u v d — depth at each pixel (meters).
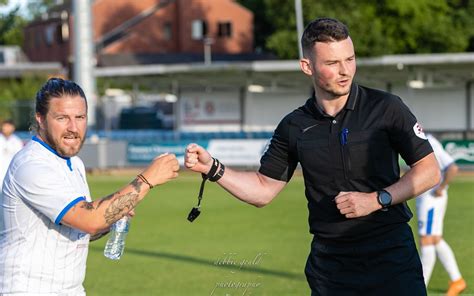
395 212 4.71
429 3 42.41
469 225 14.36
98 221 4.07
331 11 40.16
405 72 32.78
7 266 4.18
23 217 4.18
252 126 35.91
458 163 24.97
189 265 10.95
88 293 9.14
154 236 13.91
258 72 33.31
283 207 18.14
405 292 4.70
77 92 4.22
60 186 4.12
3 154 14.94
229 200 19.92
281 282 9.38
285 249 12.12
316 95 4.80
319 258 4.90
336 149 4.71
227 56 53.38
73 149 4.22
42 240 4.19
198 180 26.00
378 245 4.71
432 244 8.78
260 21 57.19
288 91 35.78
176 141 27.64
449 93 34.44
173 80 35.78
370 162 4.68
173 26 57.66
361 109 4.71
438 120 34.69
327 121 4.76
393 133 4.67
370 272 4.75
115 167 28.19
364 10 40.91
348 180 4.71
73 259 4.27
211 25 56.41
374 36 39.16
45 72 47.97
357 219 4.71
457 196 19.28
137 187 4.19
